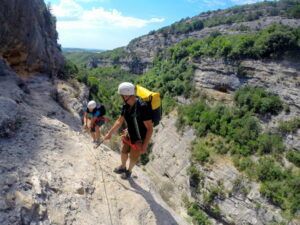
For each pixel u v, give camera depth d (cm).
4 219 361
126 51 14912
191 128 5478
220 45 6134
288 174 3959
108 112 4347
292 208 3488
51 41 2573
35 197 423
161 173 5262
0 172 443
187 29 12938
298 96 4700
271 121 4794
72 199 462
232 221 3875
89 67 15525
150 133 482
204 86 6275
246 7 12650
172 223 515
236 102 5459
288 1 10862
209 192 4253
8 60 1484
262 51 5328
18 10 1365
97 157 642
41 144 596
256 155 4419
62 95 1645
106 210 479
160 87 7544
